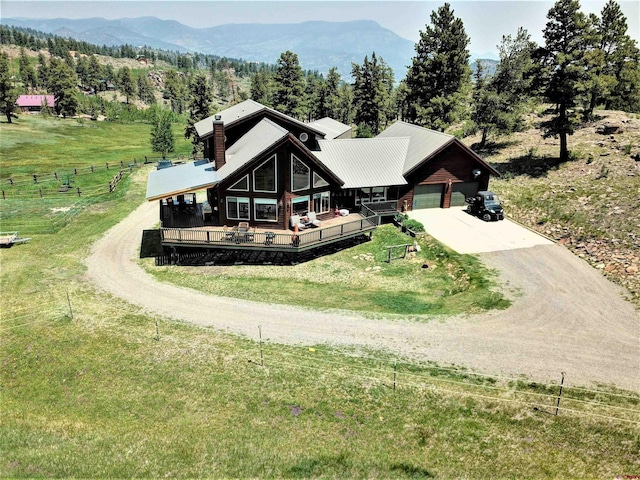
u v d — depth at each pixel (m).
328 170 32.16
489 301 23.03
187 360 18.73
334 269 29.58
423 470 13.23
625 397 15.73
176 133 119.75
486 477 12.95
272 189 31.05
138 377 17.75
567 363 17.72
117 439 14.48
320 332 20.73
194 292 26.03
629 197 31.67
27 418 15.70
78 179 54.94
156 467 13.23
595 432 14.32
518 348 18.84
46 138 89.50
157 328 21.06
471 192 39.56
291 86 77.06
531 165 42.78
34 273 28.72
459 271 27.25
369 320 21.83
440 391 16.41
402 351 18.94
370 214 34.12
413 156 37.97
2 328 21.95
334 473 13.11
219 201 31.61
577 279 25.28
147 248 33.38
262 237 29.91
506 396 16.02
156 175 36.16
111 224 38.38
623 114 48.84
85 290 26.33
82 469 13.12
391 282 27.58
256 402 16.14
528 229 33.62
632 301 22.61
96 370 18.33
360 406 15.88
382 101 74.69
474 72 51.94
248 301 24.61
